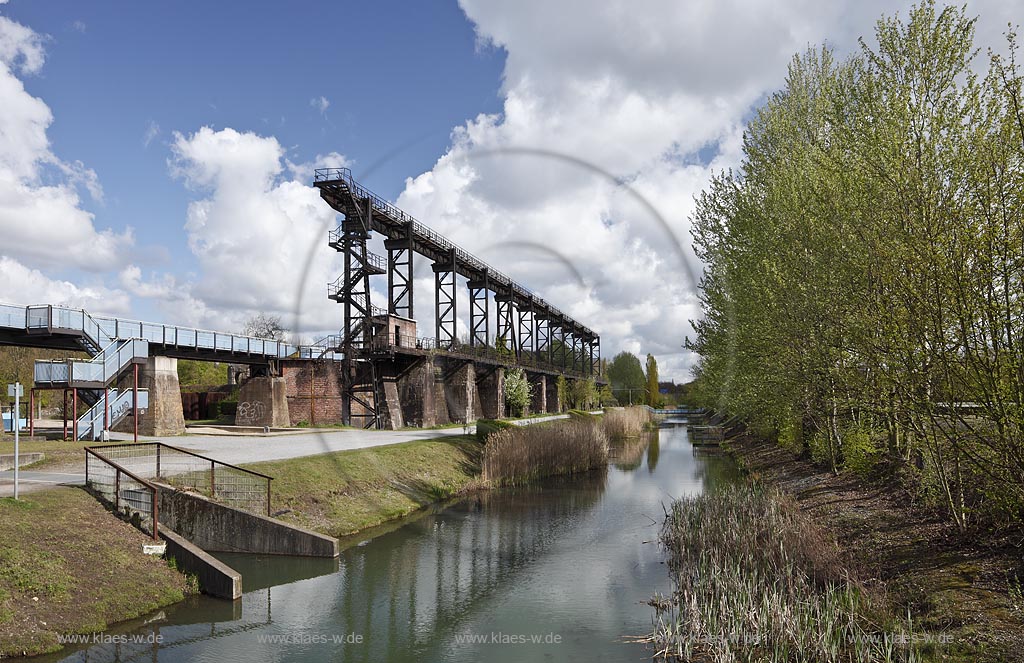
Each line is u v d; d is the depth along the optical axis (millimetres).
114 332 27688
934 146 9320
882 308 9039
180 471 16172
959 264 7863
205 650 9234
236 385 50281
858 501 13977
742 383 20594
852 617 8492
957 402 8734
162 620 10297
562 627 10070
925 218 8508
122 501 12844
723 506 14805
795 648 8422
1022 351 7492
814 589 9695
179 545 11719
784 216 15711
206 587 11430
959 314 7844
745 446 35469
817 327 13633
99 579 10430
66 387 23641
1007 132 7496
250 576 12789
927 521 11109
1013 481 8016
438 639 9641
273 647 9398
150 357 29891
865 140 10852
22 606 9188
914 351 8562
